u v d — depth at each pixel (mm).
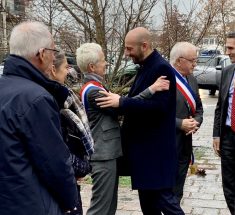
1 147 2051
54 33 6523
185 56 3920
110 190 3500
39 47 2229
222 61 15953
